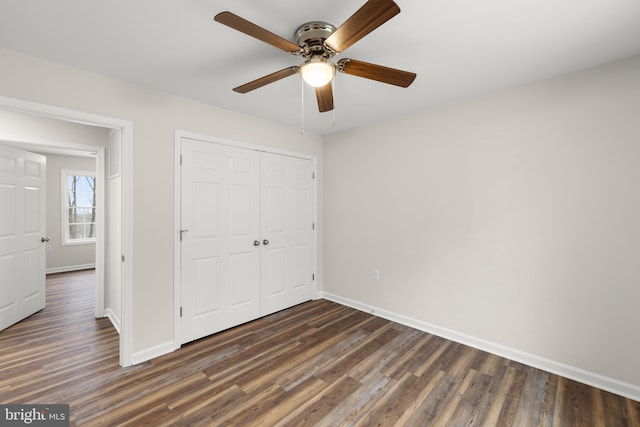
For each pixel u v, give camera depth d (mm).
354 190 3617
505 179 2471
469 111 2664
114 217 3107
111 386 2051
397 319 3211
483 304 2602
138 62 2039
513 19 1568
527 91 2361
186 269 2682
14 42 1792
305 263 3818
